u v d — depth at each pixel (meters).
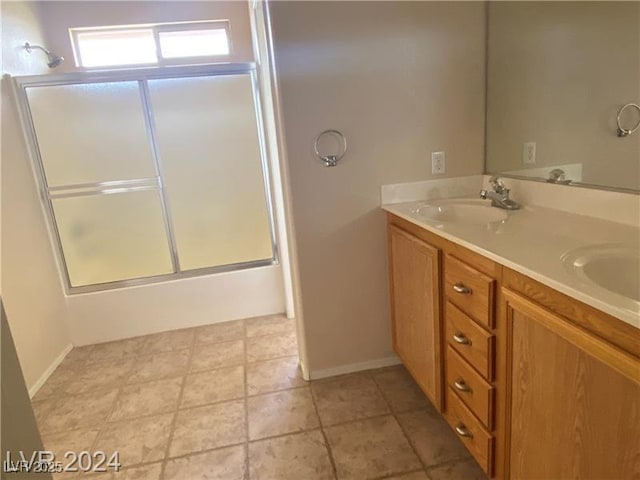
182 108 2.58
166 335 2.70
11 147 2.24
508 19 1.73
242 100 2.63
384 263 2.00
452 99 1.89
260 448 1.60
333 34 1.71
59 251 2.58
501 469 1.20
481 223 1.45
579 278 0.87
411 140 1.89
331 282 1.97
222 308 2.84
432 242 1.49
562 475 0.93
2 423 0.78
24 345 2.12
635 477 0.74
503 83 1.81
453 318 1.39
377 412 1.77
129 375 2.23
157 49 3.22
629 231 1.23
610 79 1.30
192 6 3.16
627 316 0.69
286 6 1.65
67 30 3.04
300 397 1.91
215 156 2.67
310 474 1.46
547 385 0.94
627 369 0.71
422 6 1.77
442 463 1.48
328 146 1.81
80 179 2.54
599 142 1.36
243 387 2.03
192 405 1.92
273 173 2.61
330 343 2.04
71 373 2.30
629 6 1.22
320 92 1.75
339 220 1.91
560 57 1.50
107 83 2.46
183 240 2.74
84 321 2.63
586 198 1.42
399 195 1.93
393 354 2.12
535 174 1.68
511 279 1.05
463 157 1.96
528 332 0.99
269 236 2.86
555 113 1.54
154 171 2.61
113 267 2.68
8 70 2.33
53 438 1.75
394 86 1.82
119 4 3.09
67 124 2.46
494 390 1.18
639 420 0.71
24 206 2.30
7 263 2.08
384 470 1.46
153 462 1.57
